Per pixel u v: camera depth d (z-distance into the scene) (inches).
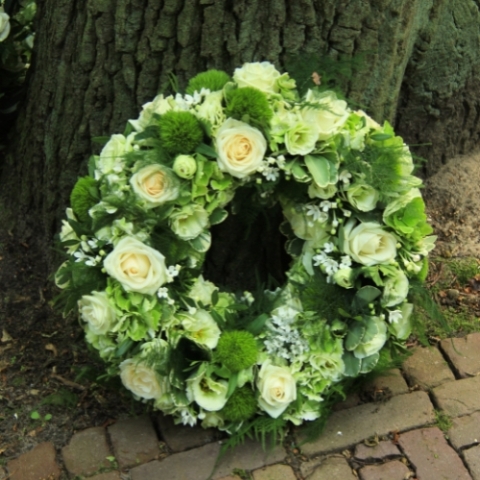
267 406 84.3
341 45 86.3
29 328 92.4
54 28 89.2
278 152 82.4
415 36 95.0
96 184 84.0
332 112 82.6
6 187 96.8
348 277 83.4
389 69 88.7
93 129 90.2
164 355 83.3
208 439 86.5
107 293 82.7
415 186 84.0
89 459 85.4
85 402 88.4
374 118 90.0
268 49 86.0
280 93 84.0
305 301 84.9
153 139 82.6
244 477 84.6
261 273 91.9
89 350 88.7
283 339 84.6
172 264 83.4
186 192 82.0
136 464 85.3
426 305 86.1
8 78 96.6
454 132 101.2
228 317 84.7
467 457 85.3
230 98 82.4
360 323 84.0
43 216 94.7
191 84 84.4
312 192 83.4
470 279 96.3
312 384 85.1
